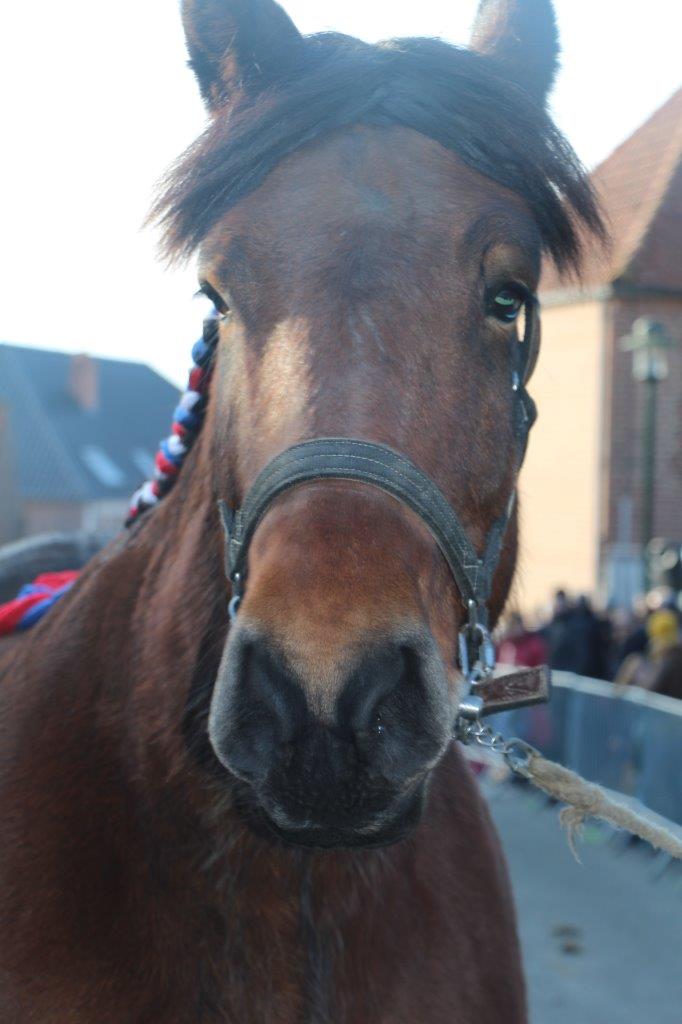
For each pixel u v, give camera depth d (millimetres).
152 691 1827
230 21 1890
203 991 1726
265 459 1565
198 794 1736
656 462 17812
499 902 2088
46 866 1777
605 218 1989
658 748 6547
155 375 46594
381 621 1376
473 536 1672
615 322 17562
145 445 43438
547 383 18797
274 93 1775
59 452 40594
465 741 1751
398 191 1657
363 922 1794
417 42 1806
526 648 8625
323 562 1406
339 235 1621
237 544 1604
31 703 1944
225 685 1400
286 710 1365
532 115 1791
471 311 1636
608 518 17812
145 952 1725
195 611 1823
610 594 15203
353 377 1549
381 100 1722
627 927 5562
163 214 1839
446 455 1586
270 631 1364
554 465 18672
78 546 3191
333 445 1514
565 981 4848
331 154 1690
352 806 1389
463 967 1933
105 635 1961
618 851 6910
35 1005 1703
